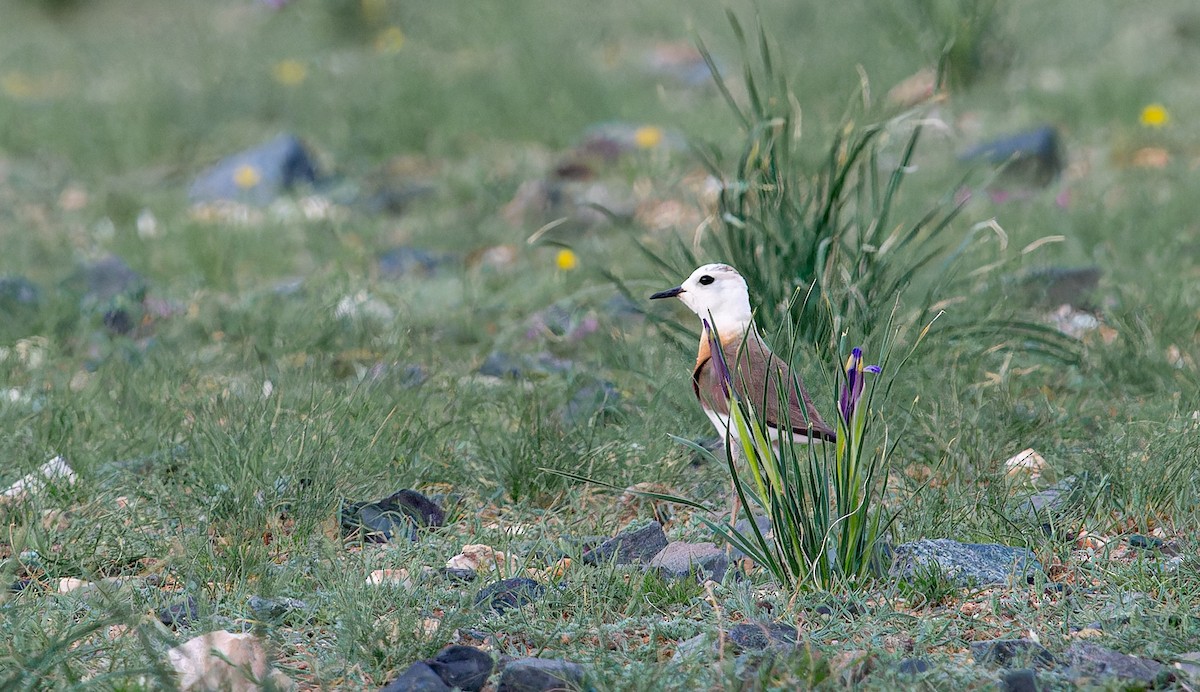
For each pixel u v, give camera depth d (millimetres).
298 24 32594
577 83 25469
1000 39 22203
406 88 25484
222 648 6484
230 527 8398
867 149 14727
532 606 7391
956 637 6875
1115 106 22219
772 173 11055
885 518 8352
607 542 8352
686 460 9898
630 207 18750
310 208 19891
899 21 20688
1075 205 17141
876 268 10875
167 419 10828
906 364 10094
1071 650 6512
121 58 31484
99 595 7488
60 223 19562
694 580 7629
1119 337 11984
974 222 15977
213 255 17156
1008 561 7828
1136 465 8922
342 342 13328
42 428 10531
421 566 8023
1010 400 10367
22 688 6242
